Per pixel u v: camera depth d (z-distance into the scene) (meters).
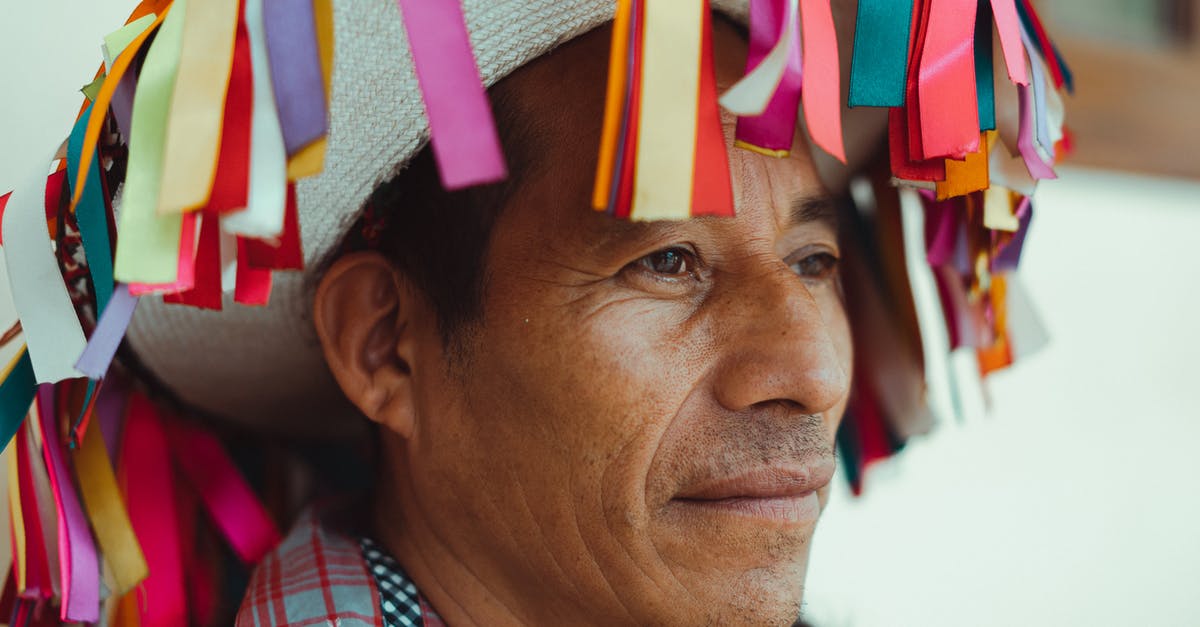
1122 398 1.47
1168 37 1.47
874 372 1.05
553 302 0.72
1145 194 1.52
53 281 0.61
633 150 0.50
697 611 0.71
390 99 0.71
